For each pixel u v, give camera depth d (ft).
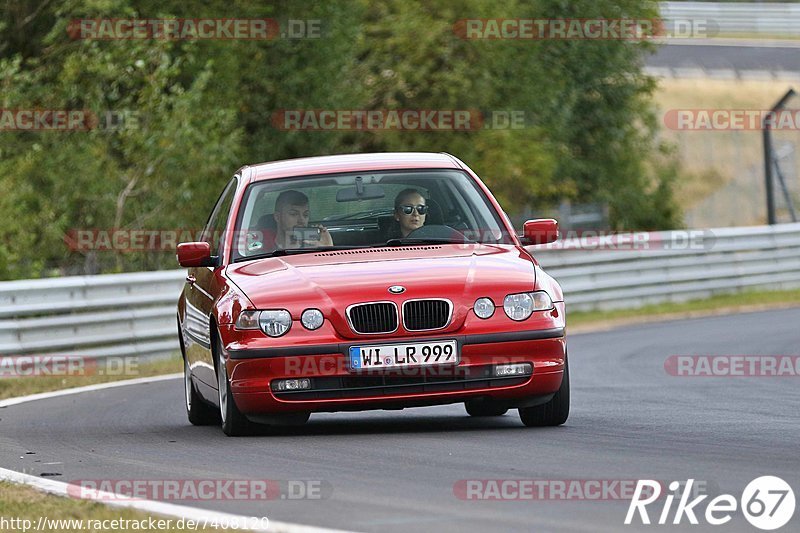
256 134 285.23
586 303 234.58
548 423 90.33
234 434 90.17
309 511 60.90
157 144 235.61
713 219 464.65
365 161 100.63
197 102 241.55
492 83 336.49
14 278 213.25
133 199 242.17
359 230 95.66
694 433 85.76
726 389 119.85
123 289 170.40
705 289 253.03
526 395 86.58
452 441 82.89
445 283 86.22
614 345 172.96
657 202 418.92
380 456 77.20
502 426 91.86
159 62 244.42
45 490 70.74
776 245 266.77
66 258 237.86
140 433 97.96
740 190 478.18
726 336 178.19
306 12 281.54
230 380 86.84
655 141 474.08
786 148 490.49
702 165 487.61
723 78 525.34
